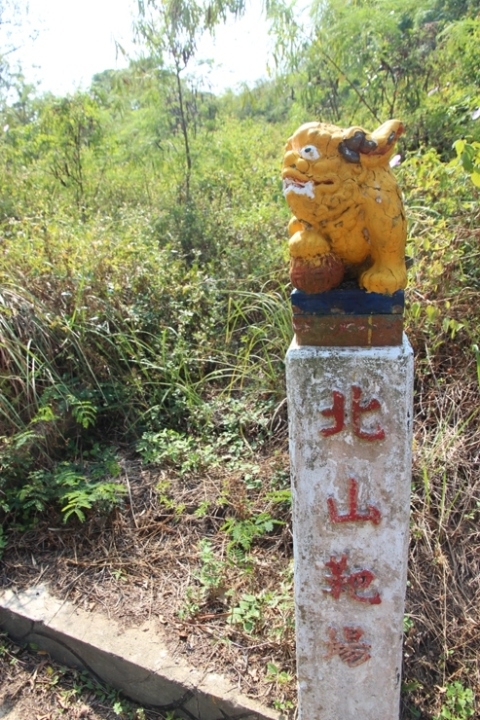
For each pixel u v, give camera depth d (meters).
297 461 1.43
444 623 2.04
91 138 6.07
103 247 3.57
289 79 4.99
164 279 3.52
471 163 2.52
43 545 2.56
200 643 2.06
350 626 1.58
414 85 4.69
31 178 5.61
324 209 1.22
